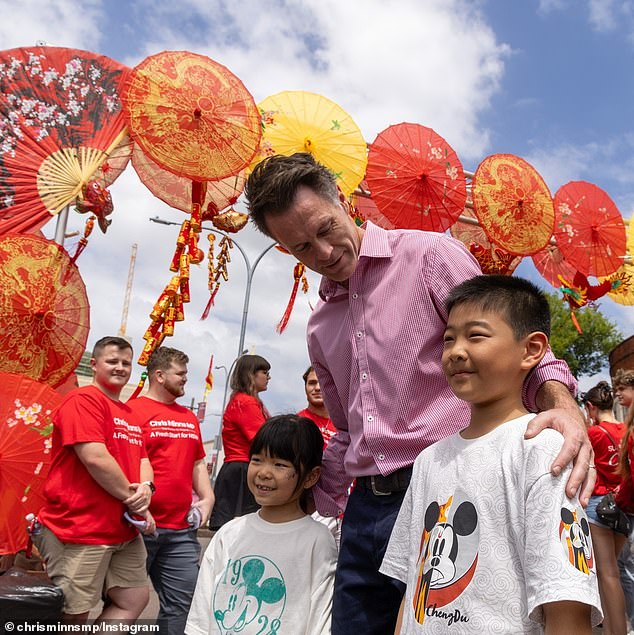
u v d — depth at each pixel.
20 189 3.33
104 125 3.53
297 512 2.47
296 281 4.48
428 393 2.04
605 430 4.45
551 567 1.27
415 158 4.68
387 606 2.08
